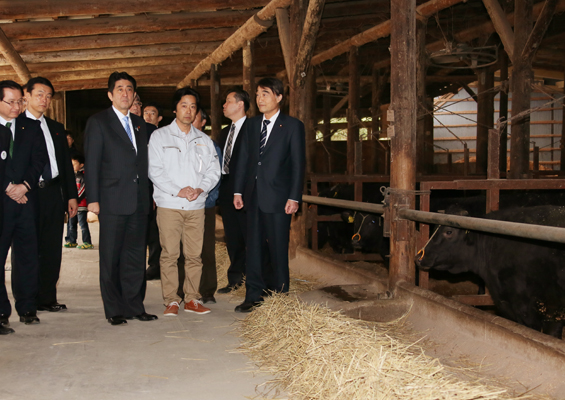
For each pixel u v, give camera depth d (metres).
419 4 7.71
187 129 4.03
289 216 4.04
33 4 6.98
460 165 18.77
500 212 3.73
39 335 3.39
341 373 2.46
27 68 9.60
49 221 3.98
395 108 3.99
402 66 3.96
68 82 12.45
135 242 3.80
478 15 8.49
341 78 12.83
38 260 3.73
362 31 9.30
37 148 3.73
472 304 3.93
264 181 3.97
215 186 4.28
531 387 2.61
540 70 14.77
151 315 3.80
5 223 3.52
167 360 2.96
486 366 2.89
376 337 2.86
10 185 3.53
